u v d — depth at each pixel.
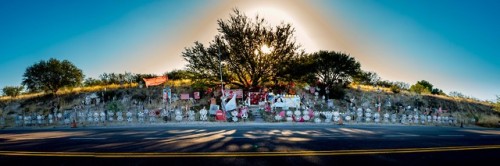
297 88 38.66
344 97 38.44
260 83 35.56
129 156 8.49
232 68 34.44
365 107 36.06
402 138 13.66
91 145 10.73
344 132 16.27
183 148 9.84
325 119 28.78
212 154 8.77
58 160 8.13
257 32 33.50
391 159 8.52
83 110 31.97
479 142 12.99
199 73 34.69
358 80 46.03
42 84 37.38
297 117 27.78
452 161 8.56
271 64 34.47
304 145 10.66
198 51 34.19
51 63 37.69
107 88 38.88
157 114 28.97
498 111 39.88
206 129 18.23
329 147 10.27
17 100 37.44
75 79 39.22
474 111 41.69
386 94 41.75
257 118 29.03
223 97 30.70
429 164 8.09
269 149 9.68
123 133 15.68
